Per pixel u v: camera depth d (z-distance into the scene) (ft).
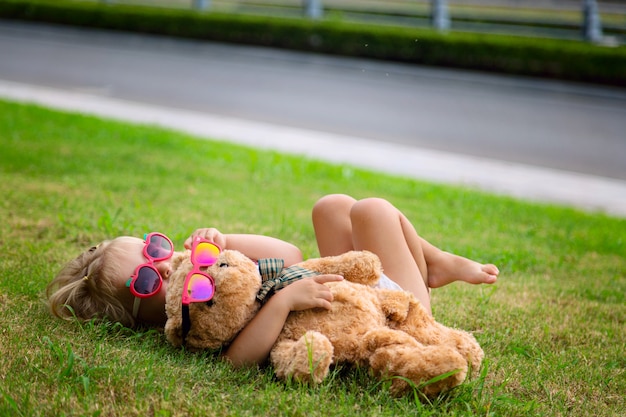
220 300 8.61
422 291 9.70
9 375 8.11
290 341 8.54
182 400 7.81
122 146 27.22
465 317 12.06
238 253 8.99
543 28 64.90
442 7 66.18
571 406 9.00
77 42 64.80
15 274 11.92
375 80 54.54
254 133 37.37
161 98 45.14
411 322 8.98
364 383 8.52
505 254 16.60
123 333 9.70
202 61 58.85
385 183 26.17
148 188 20.38
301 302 8.60
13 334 9.29
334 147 35.73
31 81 47.60
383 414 7.88
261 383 8.45
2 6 73.05
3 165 21.44
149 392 7.95
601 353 10.98
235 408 7.75
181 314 8.75
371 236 9.81
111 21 69.92
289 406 7.83
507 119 44.57
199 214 17.66
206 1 75.10
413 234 10.44
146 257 9.61
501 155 36.70
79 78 49.75
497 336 11.25
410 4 80.12
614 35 64.59
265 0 83.35
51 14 71.82
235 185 22.48
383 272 9.70
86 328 9.58
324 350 8.11
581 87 53.67
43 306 10.47
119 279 9.50
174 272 9.16
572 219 23.26
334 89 50.83
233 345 8.72
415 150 36.63
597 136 41.45
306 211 19.62
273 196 21.45
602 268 16.83
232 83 51.06
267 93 48.42
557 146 39.04
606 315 12.96
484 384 9.25
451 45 58.13
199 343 8.76
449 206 23.39
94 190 19.42
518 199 26.89
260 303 8.84
